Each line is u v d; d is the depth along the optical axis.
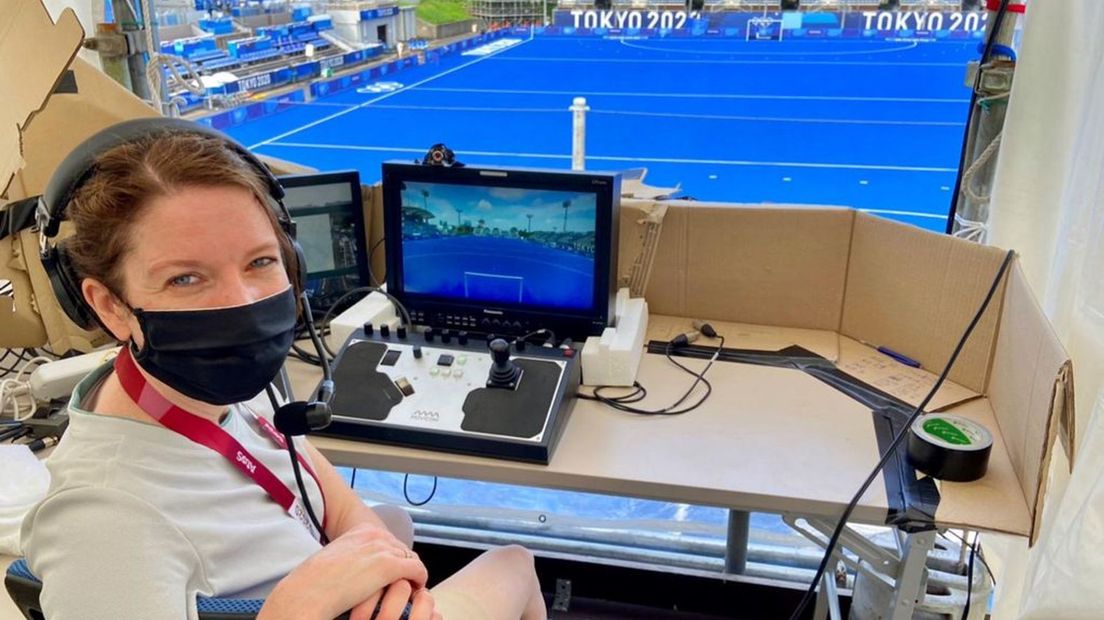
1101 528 1.07
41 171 1.43
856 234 1.57
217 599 0.69
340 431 1.28
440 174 1.49
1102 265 1.27
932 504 1.12
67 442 0.74
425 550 2.01
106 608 0.64
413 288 1.59
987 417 1.34
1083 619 1.08
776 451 1.25
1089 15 1.36
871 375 1.48
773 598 1.83
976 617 1.56
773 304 1.68
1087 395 1.31
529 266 1.51
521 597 1.09
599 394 1.43
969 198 1.64
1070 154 1.44
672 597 1.89
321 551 0.74
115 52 1.80
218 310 0.72
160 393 0.77
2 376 1.49
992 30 1.53
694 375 1.49
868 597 1.56
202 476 0.76
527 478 1.22
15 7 1.17
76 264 0.72
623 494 1.20
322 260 1.67
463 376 1.36
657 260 1.70
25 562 0.71
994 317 1.37
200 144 0.72
